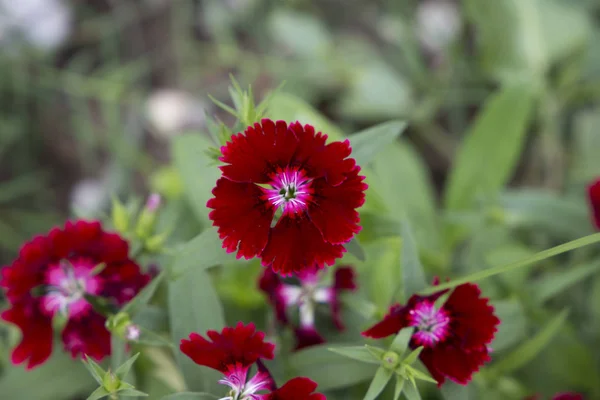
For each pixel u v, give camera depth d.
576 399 0.37
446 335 0.32
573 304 0.43
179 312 0.34
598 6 0.56
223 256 0.32
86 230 0.35
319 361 0.35
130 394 0.31
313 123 0.40
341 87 0.57
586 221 0.41
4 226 0.53
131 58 0.61
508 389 0.38
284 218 0.31
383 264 0.38
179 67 0.61
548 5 0.53
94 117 0.60
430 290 0.32
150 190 0.57
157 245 0.37
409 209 0.44
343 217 0.31
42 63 0.58
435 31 0.59
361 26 0.62
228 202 0.31
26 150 0.57
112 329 0.33
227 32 0.59
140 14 0.62
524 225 0.41
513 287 0.38
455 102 0.57
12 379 0.39
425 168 0.58
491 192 0.43
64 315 0.35
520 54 0.53
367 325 0.35
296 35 0.56
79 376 0.40
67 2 0.60
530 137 0.56
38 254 0.35
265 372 0.32
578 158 0.50
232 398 0.32
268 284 0.36
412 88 0.58
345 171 0.31
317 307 0.36
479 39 0.55
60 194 0.58
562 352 0.40
